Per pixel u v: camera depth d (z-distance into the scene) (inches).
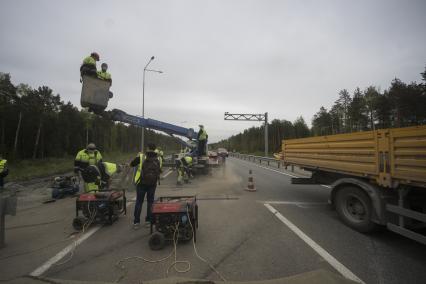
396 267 171.2
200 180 602.9
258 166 1051.9
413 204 210.7
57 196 401.1
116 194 276.5
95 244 211.9
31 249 202.7
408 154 194.2
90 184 341.7
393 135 207.0
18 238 226.7
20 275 163.3
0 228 205.9
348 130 2458.2
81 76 434.9
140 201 256.1
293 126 3390.7
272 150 3351.4
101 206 253.9
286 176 684.7
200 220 275.3
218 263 177.6
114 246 207.6
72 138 2374.5
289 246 205.3
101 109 455.2
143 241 218.1
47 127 2017.7
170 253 193.6
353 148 253.9
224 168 943.7
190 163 565.3
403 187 203.3
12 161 1374.3
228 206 338.3
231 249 200.2
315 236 227.3
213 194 423.8
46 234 236.2
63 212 314.7
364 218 235.8
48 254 193.5
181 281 150.3
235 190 463.5
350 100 2493.8
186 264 176.4
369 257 185.8
